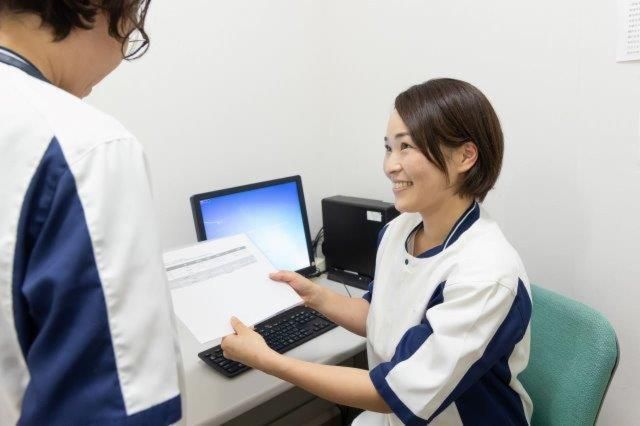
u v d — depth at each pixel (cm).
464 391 80
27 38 53
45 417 46
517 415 90
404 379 79
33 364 47
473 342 76
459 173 89
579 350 92
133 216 50
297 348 117
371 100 173
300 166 184
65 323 46
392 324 97
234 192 147
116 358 47
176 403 51
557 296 102
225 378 105
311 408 193
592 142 120
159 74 141
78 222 46
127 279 48
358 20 171
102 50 59
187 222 154
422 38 153
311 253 165
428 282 90
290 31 171
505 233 141
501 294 78
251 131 167
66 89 60
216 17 151
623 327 121
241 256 106
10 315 48
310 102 183
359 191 185
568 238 128
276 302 101
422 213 95
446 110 84
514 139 135
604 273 123
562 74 123
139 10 59
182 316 90
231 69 158
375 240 155
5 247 46
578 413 88
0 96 49
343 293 155
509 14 131
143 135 141
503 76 135
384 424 102
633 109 112
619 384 123
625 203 117
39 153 47
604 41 114
